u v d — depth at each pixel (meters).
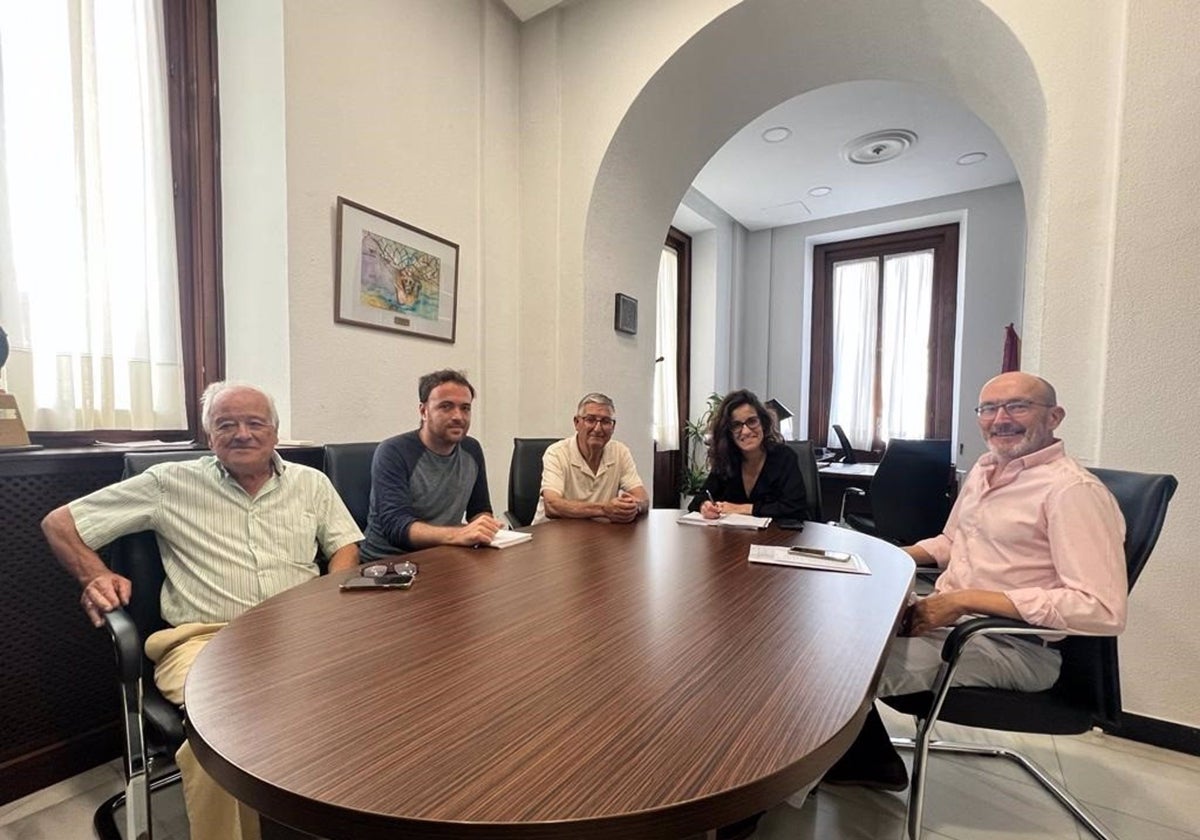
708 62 2.53
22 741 1.42
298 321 1.92
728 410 2.22
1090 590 1.06
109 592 1.09
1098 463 1.72
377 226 2.18
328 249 2.01
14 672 1.40
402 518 1.55
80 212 1.63
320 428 2.01
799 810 1.39
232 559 1.29
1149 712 1.68
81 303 1.64
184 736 0.97
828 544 1.49
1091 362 1.75
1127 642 1.70
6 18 1.51
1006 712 1.14
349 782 0.47
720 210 4.92
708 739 0.54
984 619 1.10
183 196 1.93
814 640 0.81
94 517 1.20
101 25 1.69
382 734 0.55
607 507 1.80
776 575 1.17
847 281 5.21
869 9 2.18
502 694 0.63
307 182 1.93
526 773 0.49
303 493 1.43
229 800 0.91
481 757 0.51
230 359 2.03
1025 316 2.10
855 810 1.39
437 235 2.45
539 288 2.87
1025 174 2.11
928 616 1.17
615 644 0.79
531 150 2.87
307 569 1.39
